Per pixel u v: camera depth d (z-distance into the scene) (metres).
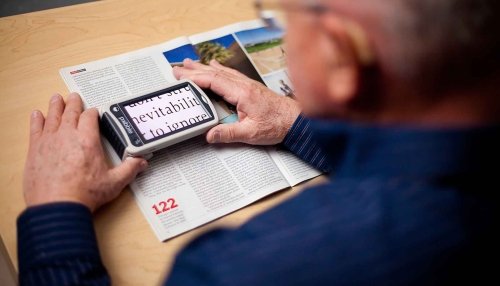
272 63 0.88
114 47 0.85
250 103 0.76
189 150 0.74
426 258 0.38
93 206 0.64
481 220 0.39
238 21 0.94
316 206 0.42
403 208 0.39
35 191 0.61
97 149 0.66
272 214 0.43
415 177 0.40
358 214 0.40
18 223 0.59
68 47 0.84
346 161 0.46
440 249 0.38
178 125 0.72
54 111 0.70
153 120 0.72
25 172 0.64
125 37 0.87
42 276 0.55
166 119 0.73
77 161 0.64
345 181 0.43
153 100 0.74
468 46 0.36
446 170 0.39
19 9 1.33
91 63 0.81
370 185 0.41
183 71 0.81
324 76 0.41
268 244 0.40
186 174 0.72
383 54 0.37
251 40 0.90
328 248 0.39
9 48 0.82
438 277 0.38
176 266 0.44
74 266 0.56
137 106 0.72
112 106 0.71
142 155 0.70
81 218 0.60
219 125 0.75
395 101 0.39
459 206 0.39
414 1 0.35
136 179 0.70
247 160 0.76
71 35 0.85
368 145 0.43
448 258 0.38
